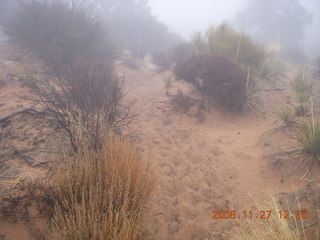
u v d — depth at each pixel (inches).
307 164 132.6
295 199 112.7
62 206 87.6
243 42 317.1
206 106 247.1
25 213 90.4
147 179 99.1
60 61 319.6
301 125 163.9
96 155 103.1
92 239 71.4
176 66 276.5
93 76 214.2
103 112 168.1
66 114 156.9
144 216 92.7
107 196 84.6
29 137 140.0
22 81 262.8
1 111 187.2
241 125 219.1
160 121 232.7
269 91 280.8
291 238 79.9
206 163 161.6
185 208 120.4
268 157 153.1
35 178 107.6
